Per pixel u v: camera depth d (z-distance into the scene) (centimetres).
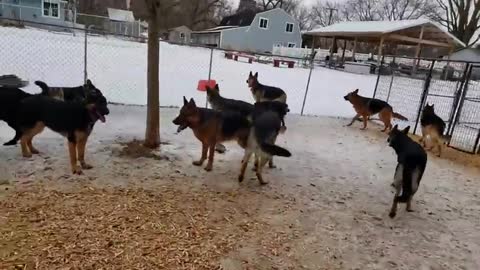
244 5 6975
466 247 409
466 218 485
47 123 478
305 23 7962
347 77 2220
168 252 331
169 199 437
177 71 1566
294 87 1599
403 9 6669
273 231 395
